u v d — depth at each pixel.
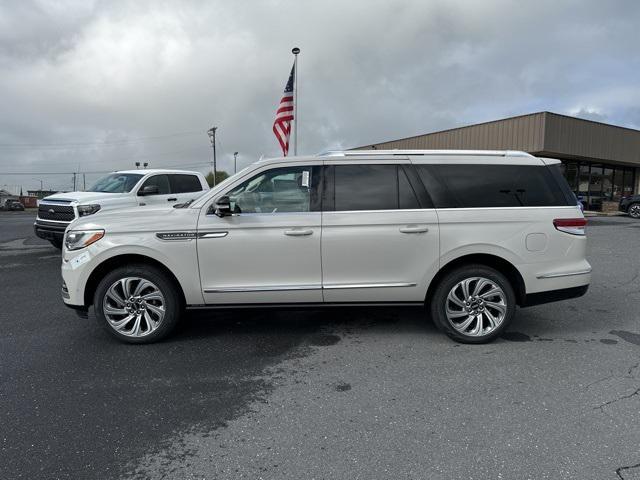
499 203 4.67
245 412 3.34
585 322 5.36
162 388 3.73
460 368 4.07
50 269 8.96
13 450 2.88
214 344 4.69
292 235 4.52
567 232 4.71
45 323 5.42
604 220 19.95
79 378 3.91
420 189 4.64
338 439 2.99
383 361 4.24
